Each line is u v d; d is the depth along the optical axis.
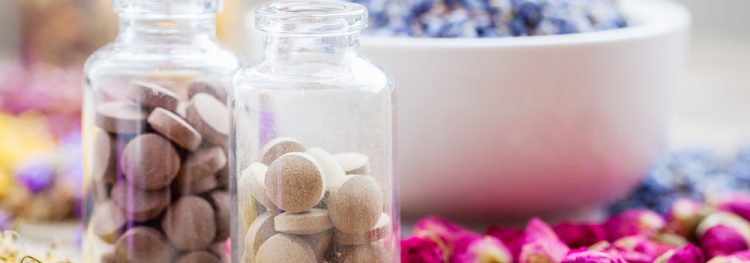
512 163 0.28
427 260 0.25
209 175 0.24
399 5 0.30
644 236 0.27
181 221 0.24
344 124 0.23
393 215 0.24
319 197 0.22
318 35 0.22
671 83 0.30
